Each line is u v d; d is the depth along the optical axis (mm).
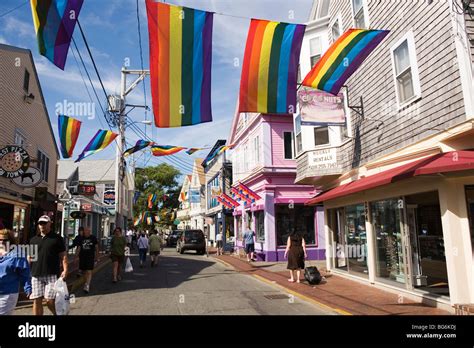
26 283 5773
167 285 11766
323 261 18281
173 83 7406
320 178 14078
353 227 12680
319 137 14281
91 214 25703
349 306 8250
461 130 7211
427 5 8336
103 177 36531
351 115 12281
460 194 7547
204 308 8367
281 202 19281
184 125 7410
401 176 7656
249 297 9703
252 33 7734
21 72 13266
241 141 24547
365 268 11688
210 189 35906
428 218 8828
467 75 7090
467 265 7348
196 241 26016
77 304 8820
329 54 9133
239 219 25562
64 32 5898
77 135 11719
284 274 14016
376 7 10609
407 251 9234
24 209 14148
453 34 7449
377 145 10609
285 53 7871
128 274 14547
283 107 7875
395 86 9641
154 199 48469
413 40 8867
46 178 17297
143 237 17797
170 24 7336
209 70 7570
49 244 6660
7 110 12141
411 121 8984
